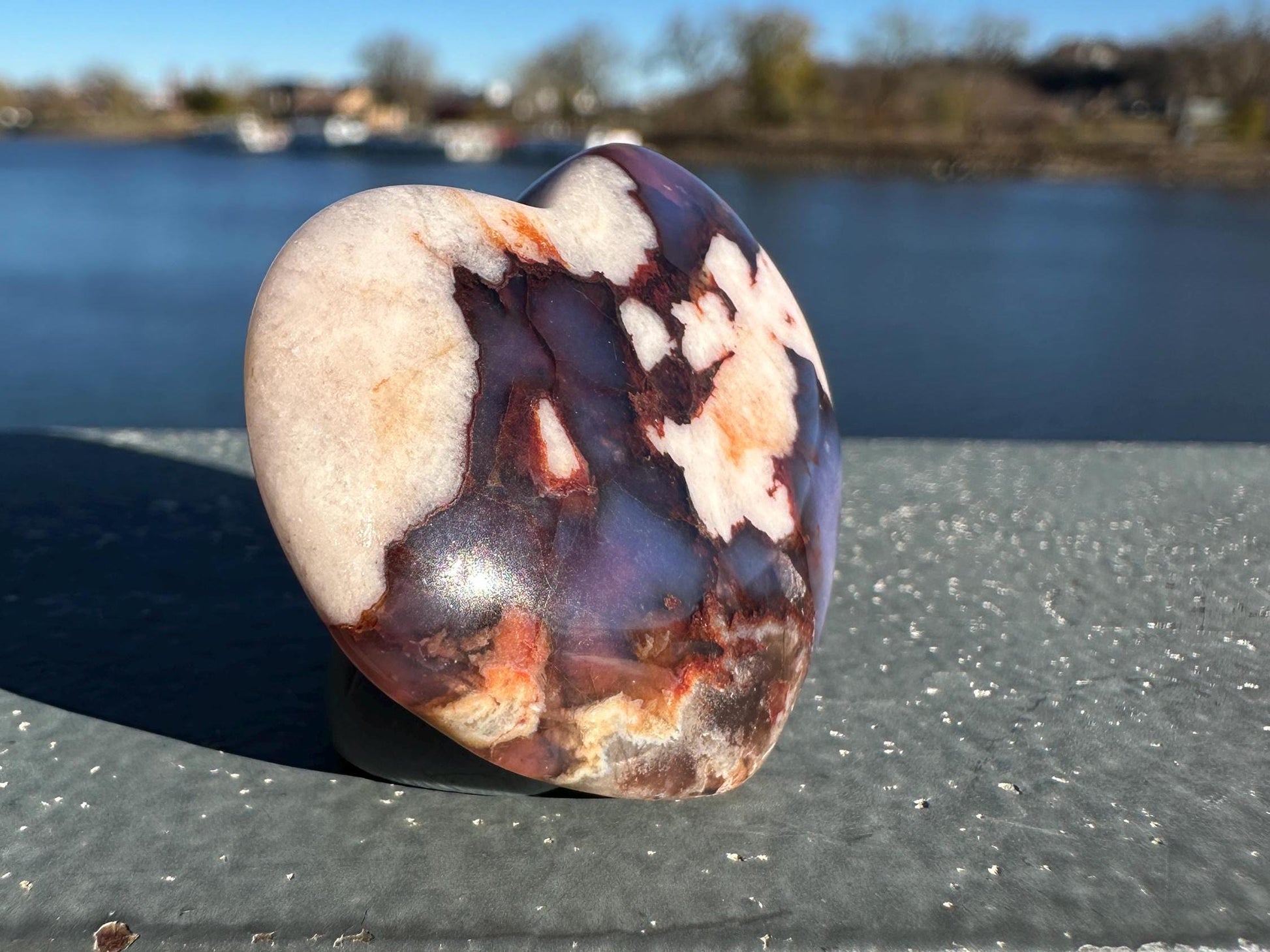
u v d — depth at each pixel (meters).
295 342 0.09
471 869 0.09
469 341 0.09
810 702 0.12
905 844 0.10
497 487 0.09
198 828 0.10
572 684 0.09
